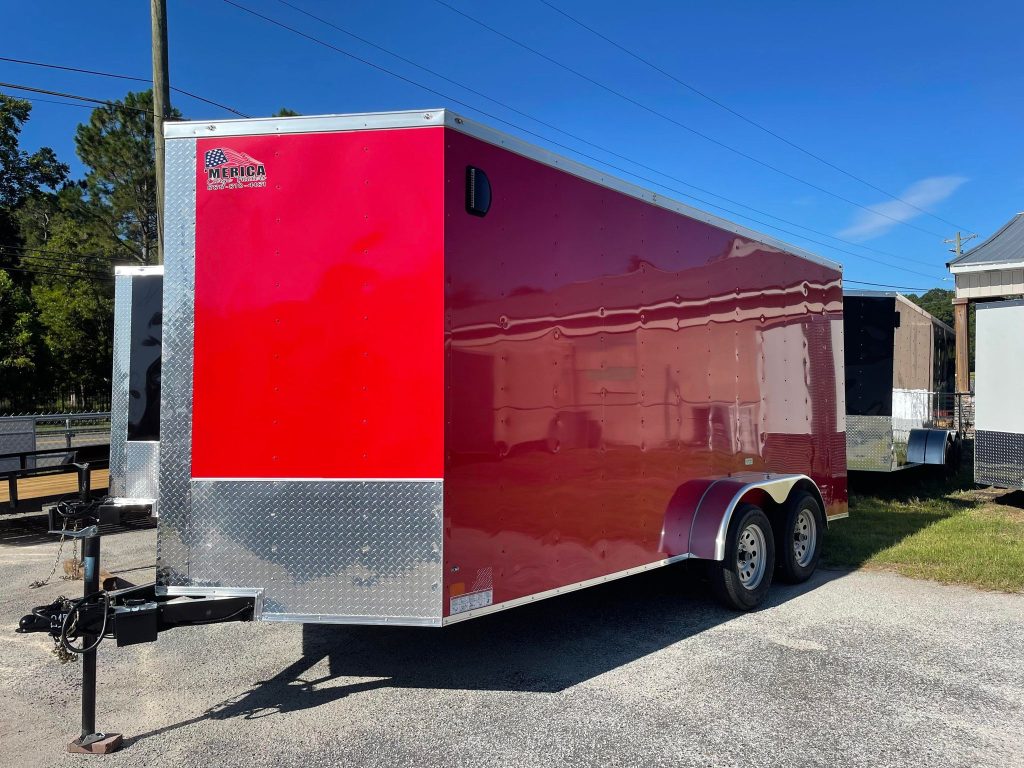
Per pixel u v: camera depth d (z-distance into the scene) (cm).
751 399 578
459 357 352
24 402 2908
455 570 347
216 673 422
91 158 3825
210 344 351
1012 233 1848
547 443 399
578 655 446
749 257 577
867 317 955
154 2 1072
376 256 348
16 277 3559
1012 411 921
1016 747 326
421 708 369
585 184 428
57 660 448
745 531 537
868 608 543
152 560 709
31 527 868
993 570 625
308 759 316
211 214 353
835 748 325
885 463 945
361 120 350
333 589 344
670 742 330
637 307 464
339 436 346
